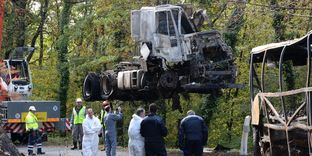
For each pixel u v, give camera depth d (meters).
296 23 31.98
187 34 29.12
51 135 40.69
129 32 39.31
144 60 29.70
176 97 30.81
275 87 35.66
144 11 29.73
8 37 42.38
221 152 28.52
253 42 36.16
